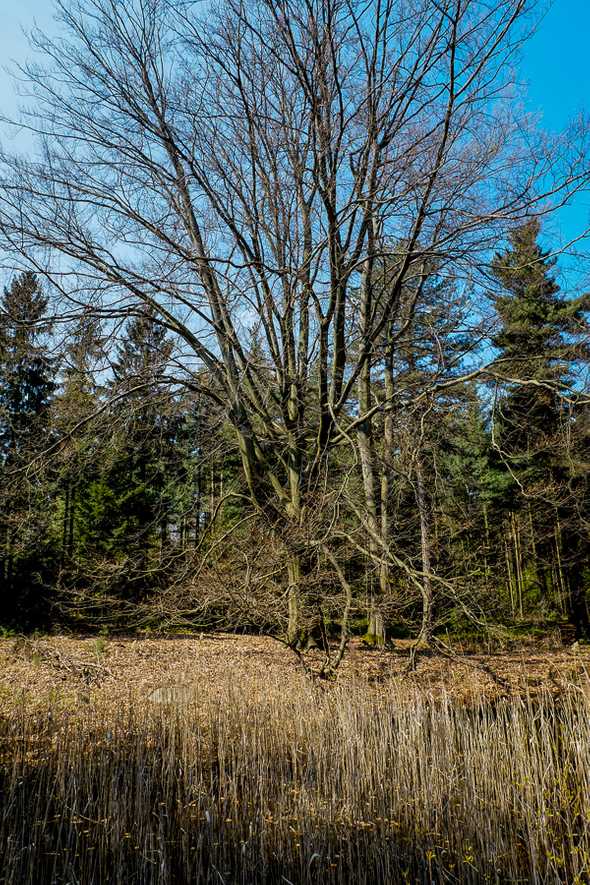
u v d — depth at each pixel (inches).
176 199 509.7
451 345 474.9
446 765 219.5
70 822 187.9
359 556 442.0
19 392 518.3
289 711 265.7
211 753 238.4
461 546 529.3
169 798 211.8
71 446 461.1
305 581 392.2
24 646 508.1
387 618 415.8
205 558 445.4
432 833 192.7
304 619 422.6
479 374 459.8
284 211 503.8
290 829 194.1
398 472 458.0
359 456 522.9
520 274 461.1
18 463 470.0
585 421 607.2
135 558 515.5
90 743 235.8
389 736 234.5
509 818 196.4
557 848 185.9
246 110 483.5
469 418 705.6
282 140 469.4
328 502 424.8
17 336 445.4
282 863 183.5
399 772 215.2
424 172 415.8
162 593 444.5
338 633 618.5
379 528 500.7
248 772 222.7
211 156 499.5
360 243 451.2
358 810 203.2
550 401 659.4
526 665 502.6
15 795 205.5
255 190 519.5
